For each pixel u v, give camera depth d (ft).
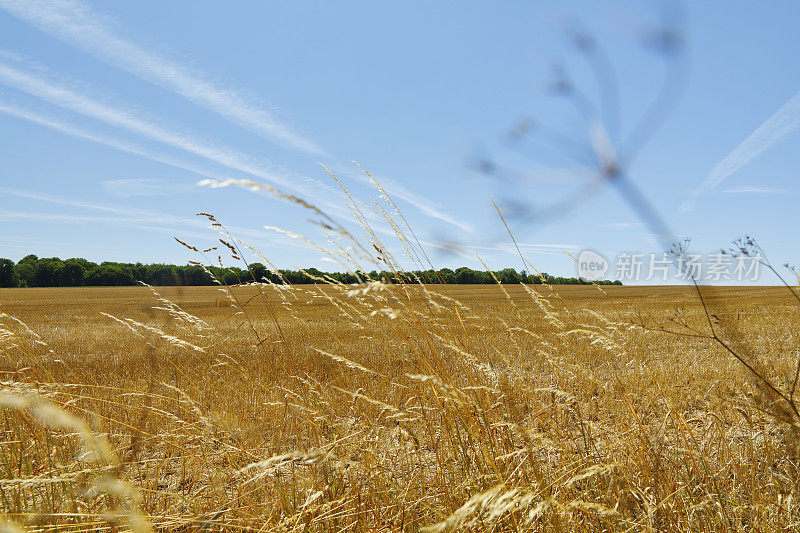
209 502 8.50
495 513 4.68
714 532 7.11
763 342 30.91
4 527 4.92
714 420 10.70
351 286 7.27
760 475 9.21
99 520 6.54
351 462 7.55
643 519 6.91
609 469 6.91
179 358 23.20
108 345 41.70
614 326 10.06
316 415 10.37
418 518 7.66
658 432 9.53
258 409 13.24
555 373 10.86
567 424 9.71
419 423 10.29
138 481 9.23
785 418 5.92
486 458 7.24
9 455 9.34
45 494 8.30
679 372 22.77
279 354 14.58
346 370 18.99
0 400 5.35
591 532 7.21
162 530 7.24
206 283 194.59
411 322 8.08
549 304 10.50
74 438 9.51
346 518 7.74
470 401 7.86
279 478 8.41
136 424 11.21
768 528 7.22
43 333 52.13
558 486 7.18
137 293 175.63
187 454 10.32
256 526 7.29
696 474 8.89
